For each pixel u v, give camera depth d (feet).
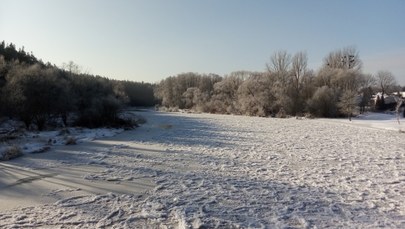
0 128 91.35
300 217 29.68
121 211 30.89
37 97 95.30
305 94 229.66
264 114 219.61
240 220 28.94
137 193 36.81
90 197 35.12
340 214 30.60
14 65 102.58
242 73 277.23
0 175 44.39
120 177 43.91
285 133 106.22
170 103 330.54
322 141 85.92
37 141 74.28
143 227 27.25
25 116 95.04
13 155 56.95
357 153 66.49
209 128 122.62
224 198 35.24
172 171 48.06
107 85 148.05
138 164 52.80
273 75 244.01
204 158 59.00
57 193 36.45
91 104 118.11
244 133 105.19
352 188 39.60
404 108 198.80
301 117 201.87
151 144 76.48
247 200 34.63
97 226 27.27
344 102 205.57
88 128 110.73
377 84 339.98
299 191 38.17
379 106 266.98
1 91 85.46
